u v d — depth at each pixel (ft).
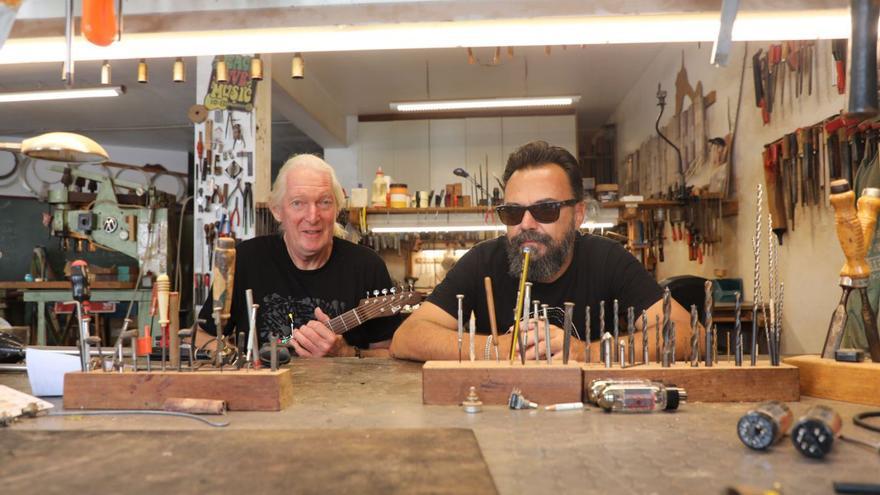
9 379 5.35
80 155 6.12
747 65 16.46
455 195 22.09
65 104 26.78
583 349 5.45
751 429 3.00
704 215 18.12
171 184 35.24
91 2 4.60
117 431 3.28
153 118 29.17
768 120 15.01
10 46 5.56
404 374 5.60
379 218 20.90
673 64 22.34
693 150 20.47
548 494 2.39
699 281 13.08
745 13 5.02
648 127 25.52
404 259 26.45
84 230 17.29
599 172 32.24
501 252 7.86
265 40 5.61
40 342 18.47
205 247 16.55
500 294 7.69
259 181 17.15
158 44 5.63
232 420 3.70
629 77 26.58
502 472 2.66
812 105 13.02
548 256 7.04
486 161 29.30
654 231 20.17
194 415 3.84
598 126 34.06
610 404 3.87
